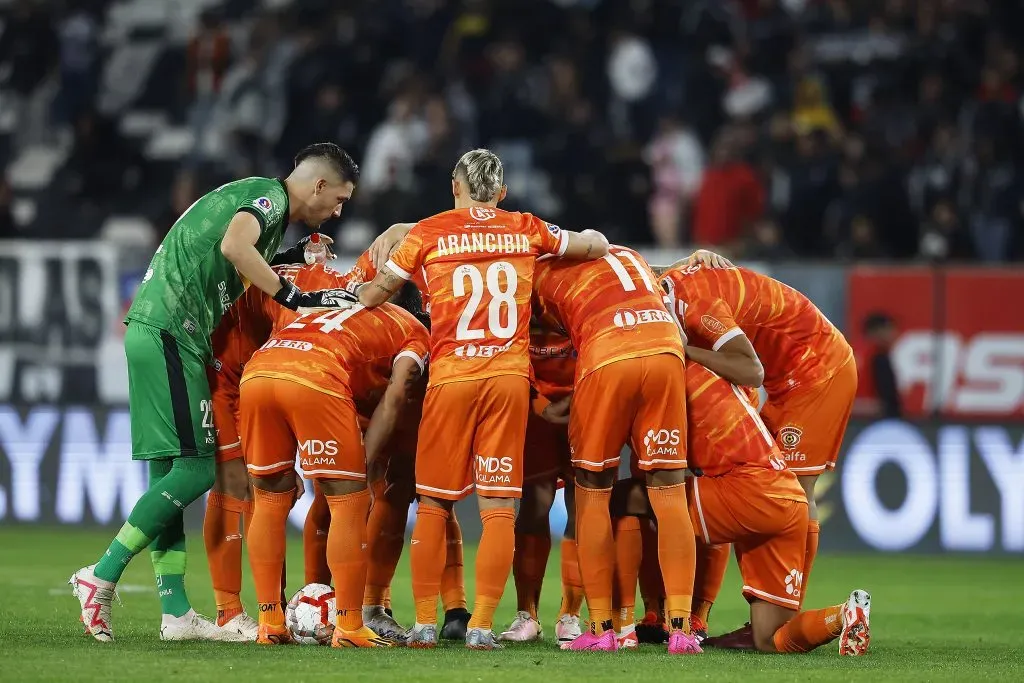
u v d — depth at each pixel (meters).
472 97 60.75
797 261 47.69
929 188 56.25
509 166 58.34
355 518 21.91
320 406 21.61
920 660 21.83
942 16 63.47
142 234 57.69
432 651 21.31
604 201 55.03
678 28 63.53
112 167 61.69
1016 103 58.72
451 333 21.86
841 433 25.97
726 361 22.83
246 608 28.45
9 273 46.78
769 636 22.75
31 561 37.19
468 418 21.80
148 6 73.38
